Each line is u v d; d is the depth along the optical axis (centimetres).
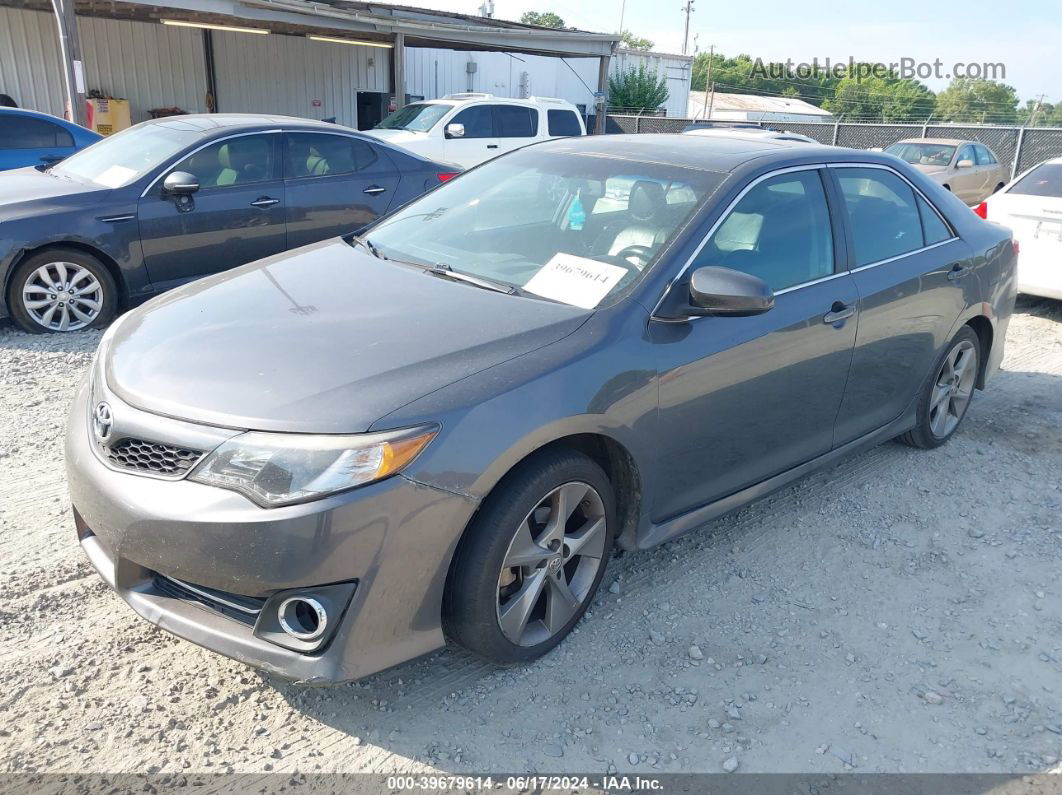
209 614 248
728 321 318
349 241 393
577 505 289
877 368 398
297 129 731
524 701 271
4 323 649
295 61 1973
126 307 654
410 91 2255
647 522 313
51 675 269
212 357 264
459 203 390
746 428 336
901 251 412
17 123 960
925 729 268
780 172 359
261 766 240
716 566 354
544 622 291
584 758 250
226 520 228
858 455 470
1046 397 578
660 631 309
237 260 700
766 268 341
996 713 276
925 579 352
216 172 682
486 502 257
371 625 239
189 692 266
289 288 319
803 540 377
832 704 277
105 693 263
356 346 266
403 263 347
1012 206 809
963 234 455
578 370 271
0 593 307
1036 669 298
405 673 281
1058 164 821
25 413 473
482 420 247
